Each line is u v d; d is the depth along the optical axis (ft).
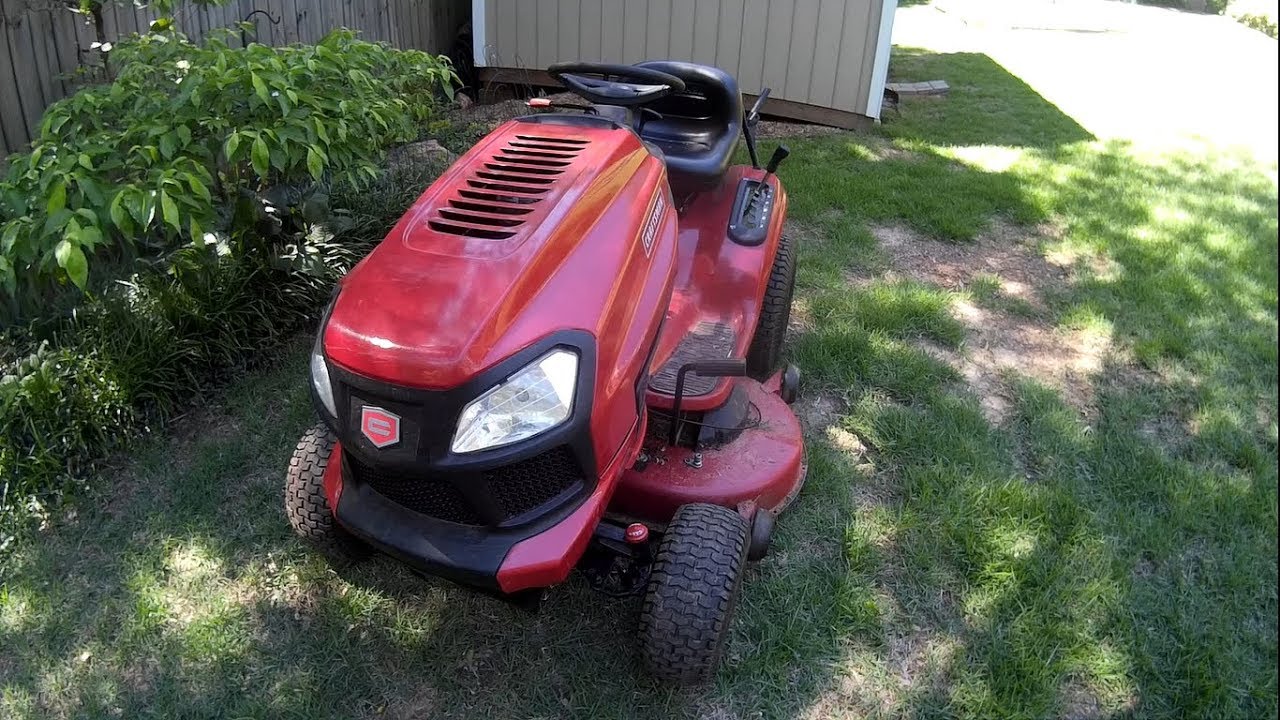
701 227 11.38
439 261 6.98
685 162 10.69
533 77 26.94
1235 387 13.01
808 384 12.62
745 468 9.02
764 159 22.21
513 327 6.61
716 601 7.36
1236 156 17.12
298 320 13.29
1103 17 47.80
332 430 6.94
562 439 6.67
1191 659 8.54
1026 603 9.13
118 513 10.02
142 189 9.73
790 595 9.12
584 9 25.82
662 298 8.04
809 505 10.30
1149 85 31.96
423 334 6.48
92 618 8.79
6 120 12.39
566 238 7.27
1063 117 27.30
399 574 9.30
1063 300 15.35
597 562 8.14
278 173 13.03
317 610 8.91
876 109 25.30
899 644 8.69
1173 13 48.70
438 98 24.25
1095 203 19.76
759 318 11.87
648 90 9.53
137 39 11.96
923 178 21.15
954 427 11.64
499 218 7.41
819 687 8.24
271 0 18.45
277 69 10.63
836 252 16.88
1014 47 40.04
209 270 12.24
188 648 8.49
